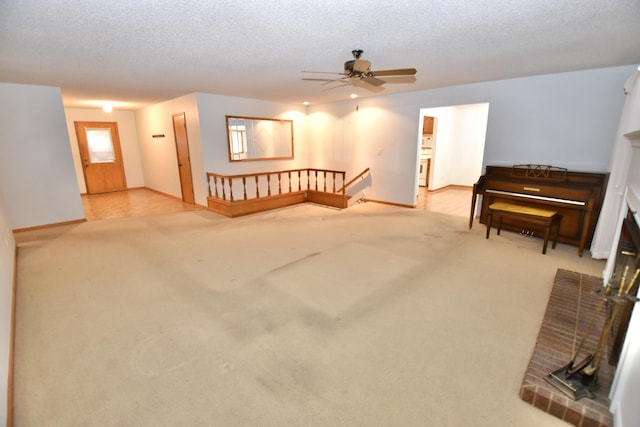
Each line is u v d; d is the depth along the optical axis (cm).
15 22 220
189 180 637
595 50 307
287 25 235
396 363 190
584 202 357
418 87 517
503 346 204
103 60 325
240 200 567
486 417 154
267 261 348
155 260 351
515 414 155
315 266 333
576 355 166
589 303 237
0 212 332
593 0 199
